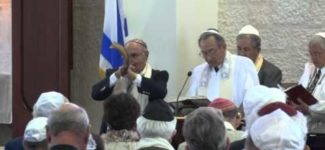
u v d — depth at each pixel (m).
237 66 10.02
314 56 9.59
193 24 11.95
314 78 9.68
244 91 9.89
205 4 12.15
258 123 5.21
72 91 13.41
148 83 9.30
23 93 12.83
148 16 11.80
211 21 12.27
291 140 5.13
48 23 12.65
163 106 6.50
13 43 12.80
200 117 5.32
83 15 13.30
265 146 5.13
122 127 6.61
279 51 12.38
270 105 5.58
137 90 9.38
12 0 12.75
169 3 11.72
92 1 13.24
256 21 12.43
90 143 6.21
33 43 12.73
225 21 12.48
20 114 12.88
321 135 8.76
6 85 13.03
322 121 8.82
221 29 12.50
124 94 6.70
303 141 5.25
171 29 11.70
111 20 11.58
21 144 7.02
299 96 8.68
